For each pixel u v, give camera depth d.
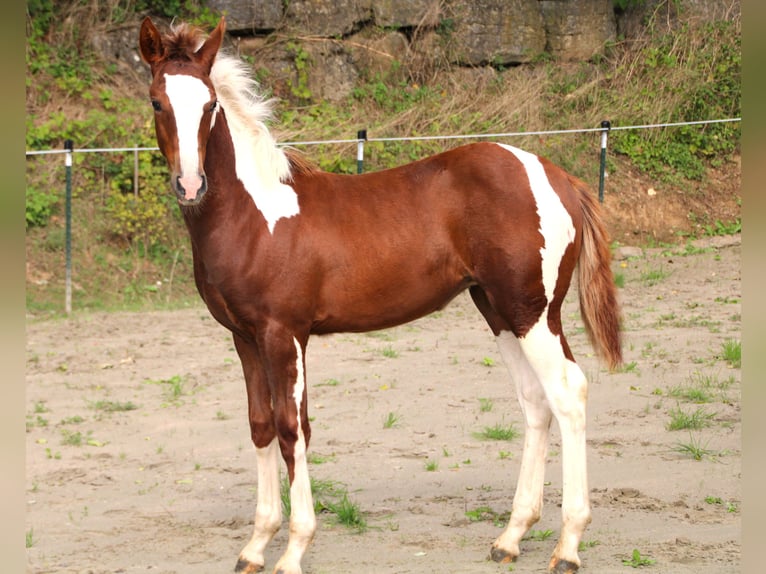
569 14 17.45
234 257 4.49
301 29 16.12
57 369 9.30
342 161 14.41
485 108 16.06
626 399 7.64
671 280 12.53
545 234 4.58
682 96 16.80
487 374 8.71
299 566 4.43
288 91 15.76
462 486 5.86
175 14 15.60
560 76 17.20
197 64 4.41
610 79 17.25
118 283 12.59
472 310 11.77
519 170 4.67
